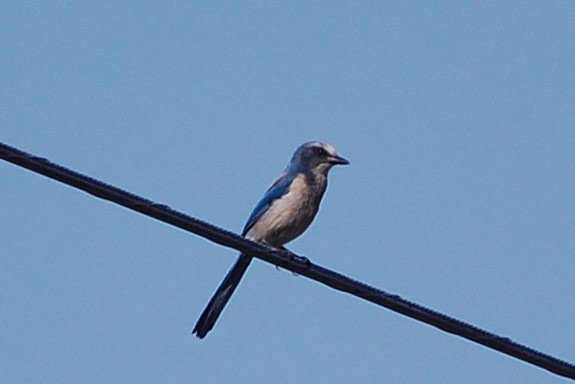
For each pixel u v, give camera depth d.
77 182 14.54
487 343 15.54
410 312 15.66
